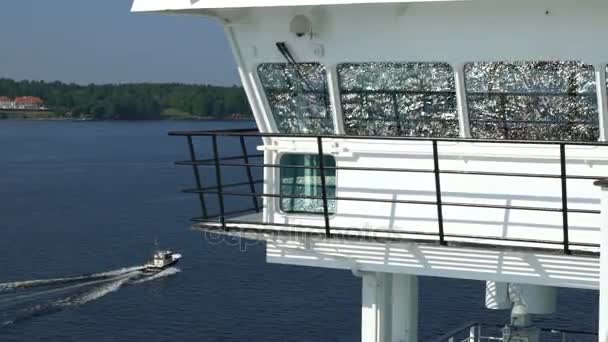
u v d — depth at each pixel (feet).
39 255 347.97
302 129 41.93
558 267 36.14
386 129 40.24
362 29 39.01
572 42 35.60
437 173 37.52
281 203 43.19
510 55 36.68
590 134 36.70
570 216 36.99
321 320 259.60
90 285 309.01
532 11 35.91
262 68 41.81
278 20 40.29
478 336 49.37
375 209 40.52
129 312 278.46
